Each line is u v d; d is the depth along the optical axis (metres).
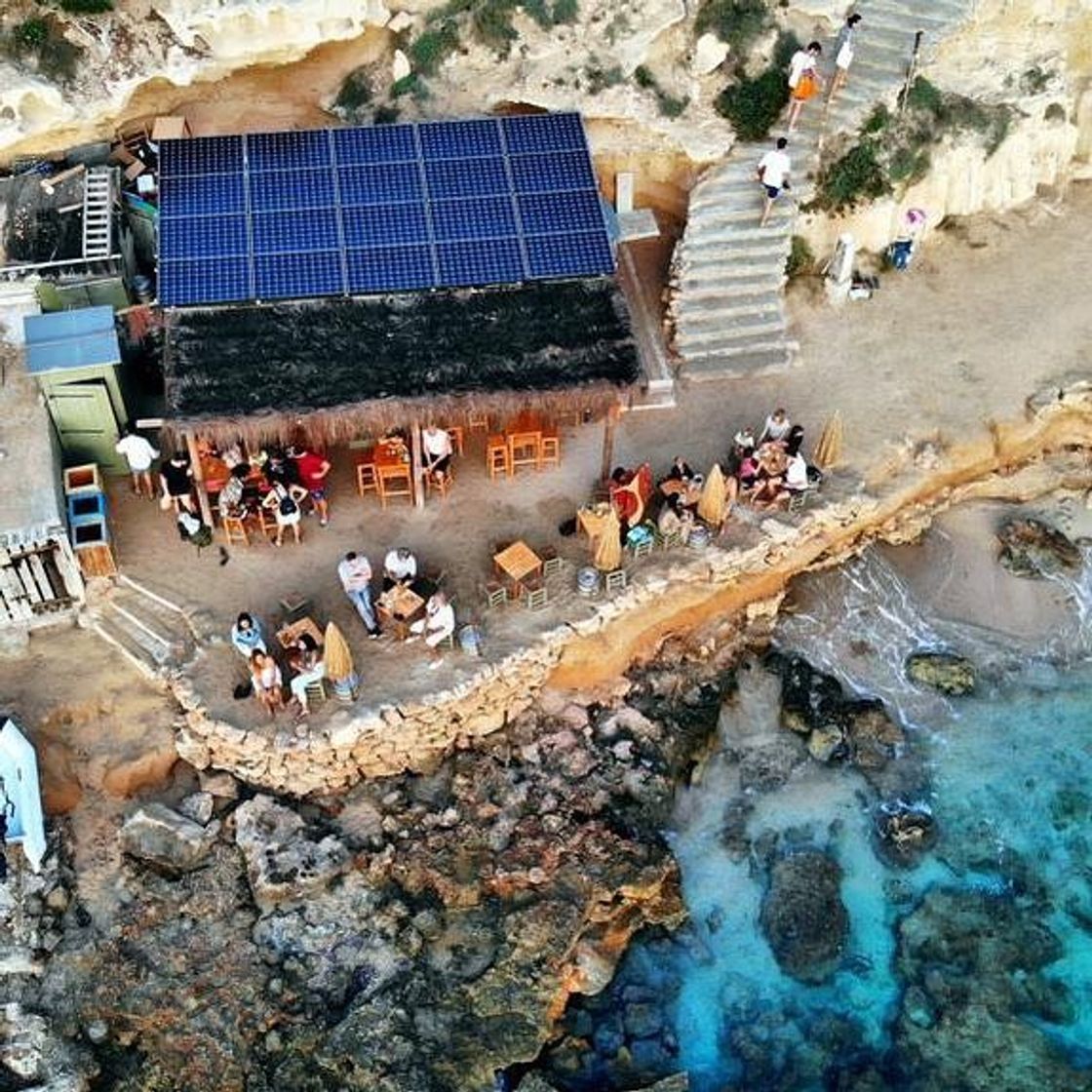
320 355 27.05
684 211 33.44
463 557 28.69
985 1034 25.58
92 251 29.39
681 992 26.36
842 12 32.78
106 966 25.28
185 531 28.47
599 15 31.42
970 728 29.56
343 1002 25.41
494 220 28.45
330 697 26.73
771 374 31.95
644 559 28.73
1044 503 32.38
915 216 33.75
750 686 29.89
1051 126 34.81
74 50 29.73
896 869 27.75
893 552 31.50
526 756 28.09
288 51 30.88
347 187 28.86
